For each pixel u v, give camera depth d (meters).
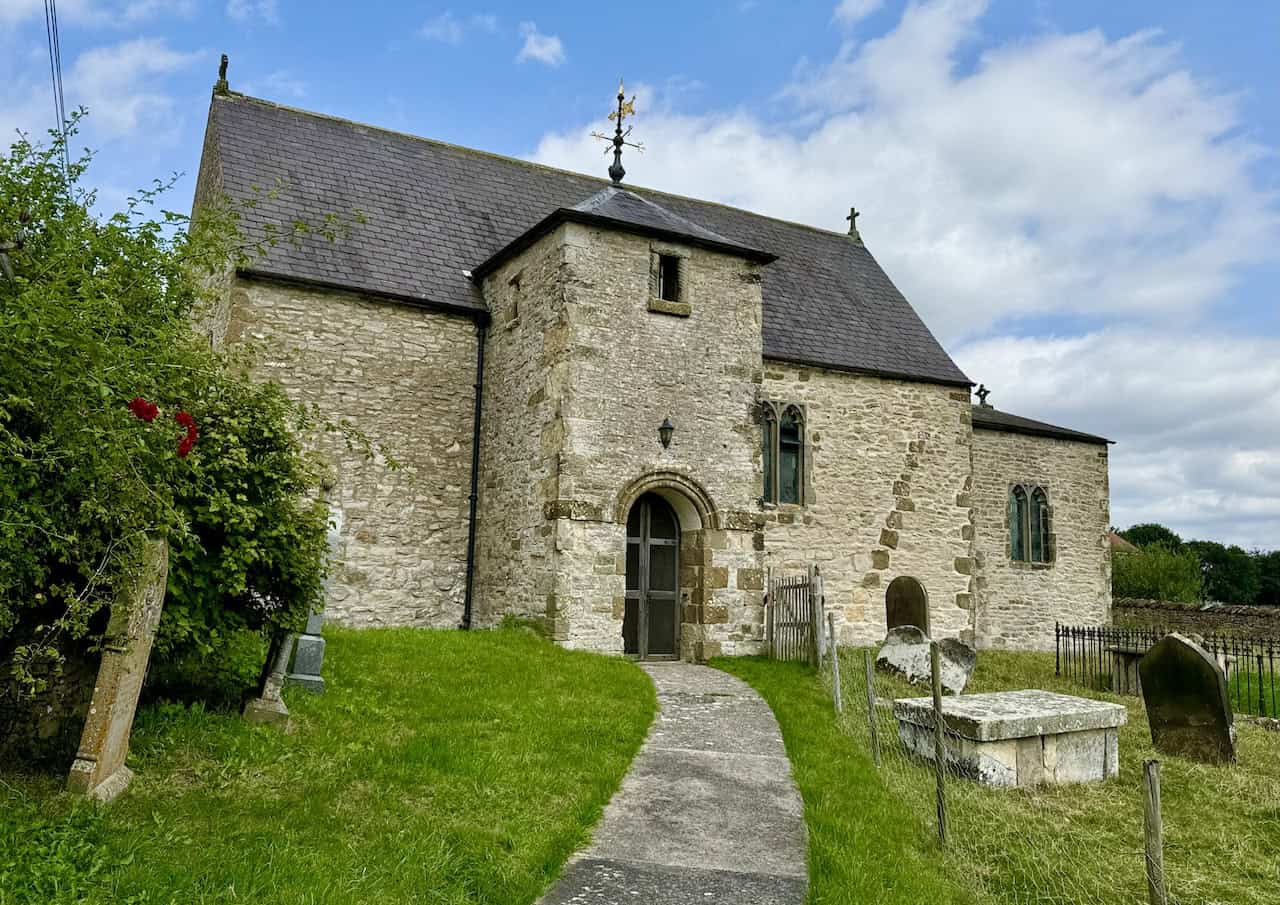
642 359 13.20
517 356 13.97
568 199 18.56
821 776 7.07
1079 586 20.92
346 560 13.48
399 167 17.05
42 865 4.14
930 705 8.41
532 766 6.57
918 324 20.06
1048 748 8.07
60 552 5.29
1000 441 20.47
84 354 4.63
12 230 5.14
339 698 7.68
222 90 16.31
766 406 16.61
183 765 5.75
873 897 4.84
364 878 4.41
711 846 5.54
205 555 6.41
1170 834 6.69
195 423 6.30
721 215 20.89
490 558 14.03
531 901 4.61
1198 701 9.14
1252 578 50.72
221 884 4.17
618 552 12.60
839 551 16.84
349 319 14.01
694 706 9.56
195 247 6.47
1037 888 5.36
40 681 5.18
